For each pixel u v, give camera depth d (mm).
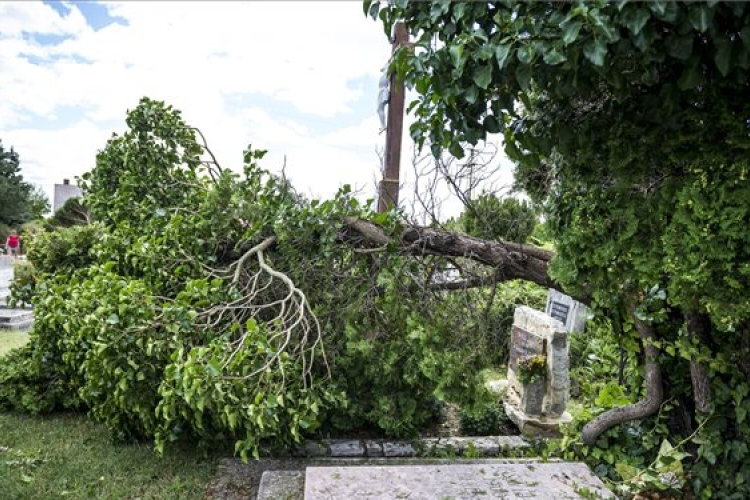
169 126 4734
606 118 2430
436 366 3689
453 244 3854
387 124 5137
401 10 2178
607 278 2822
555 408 5020
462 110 2154
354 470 2846
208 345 3506
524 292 8023
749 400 2861
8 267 15602
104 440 4176
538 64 1890
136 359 3473
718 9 1523
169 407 3139
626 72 1904
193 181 4840
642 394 3623
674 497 3115
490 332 4051
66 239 5227
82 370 4043
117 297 3449
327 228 3973
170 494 3371
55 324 4164
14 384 4703
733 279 2209
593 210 2715
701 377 3004
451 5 1954
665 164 2402
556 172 2959
